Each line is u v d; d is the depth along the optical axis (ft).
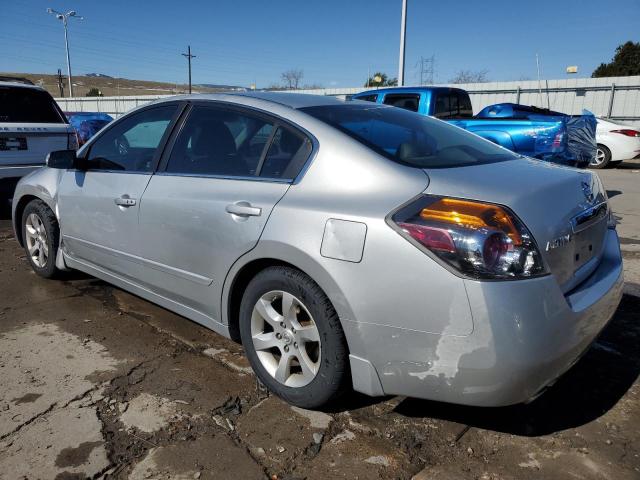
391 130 9.41
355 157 8.23
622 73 153.07
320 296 8.01
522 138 25.64
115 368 10.21
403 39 58.34
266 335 9.10
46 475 7.32
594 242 8.77
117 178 11.75
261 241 8.54
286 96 10.39
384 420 8.64
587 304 7.66
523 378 6.86
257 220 8.67
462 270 6.77
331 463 7.62
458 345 6.89
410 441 8.12
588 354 10.87
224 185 9.52
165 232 10.39
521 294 6.76
